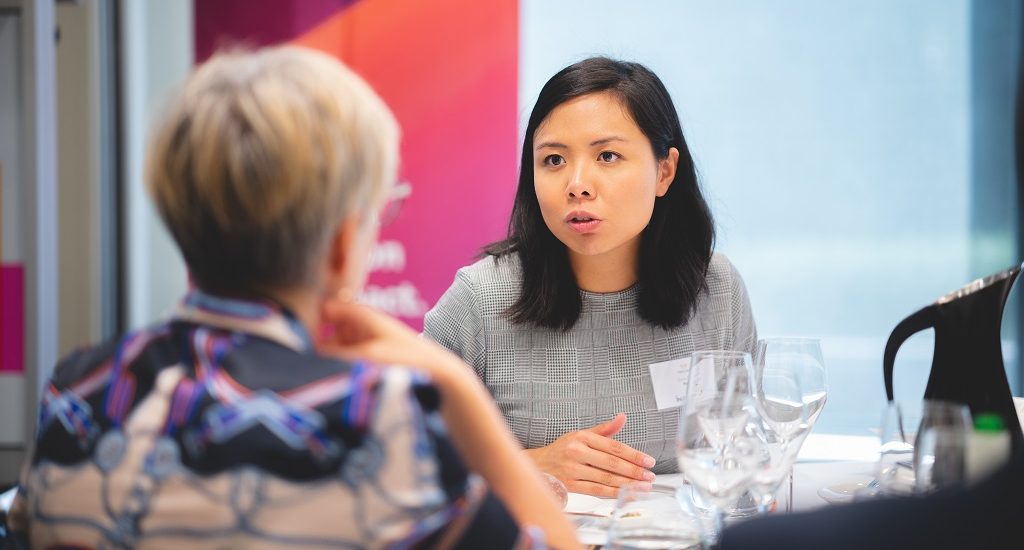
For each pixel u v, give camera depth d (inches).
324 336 56.5
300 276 49.6
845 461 107.2
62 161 258.1
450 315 113.3
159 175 49.0
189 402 45.8
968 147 245.0
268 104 47.7
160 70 265.1
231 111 48.0
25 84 196.9
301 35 259.8
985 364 86.2
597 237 101.7
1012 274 86.2
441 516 44.4
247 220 47.6
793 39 247.9
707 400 70.1
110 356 50.1
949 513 39.6
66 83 256.7
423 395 46.2
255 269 49.0
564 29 254.8
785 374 84.5
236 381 45.9
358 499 43.5
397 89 258.1
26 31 196.2
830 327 251.9
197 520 43.7
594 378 111.1
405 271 260.2
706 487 69.3
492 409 56.1
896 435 65.3
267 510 43.2
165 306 272.4
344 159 48.4
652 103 103.6
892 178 247.4
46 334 201.6
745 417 69.4
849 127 247.9
